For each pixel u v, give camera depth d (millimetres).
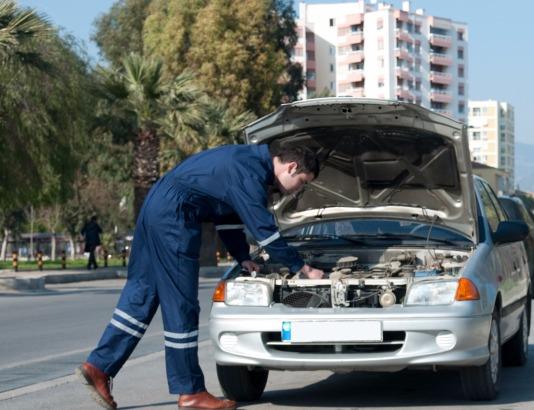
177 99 38062
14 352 12438
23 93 30266
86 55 35594
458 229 8930
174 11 60656
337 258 8836
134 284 7582
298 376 9586
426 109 8062
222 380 7980
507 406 7676
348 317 7438
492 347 7992
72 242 78812
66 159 32750
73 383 9391
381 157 8719
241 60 59844
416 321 7398
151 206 7402
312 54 160000
